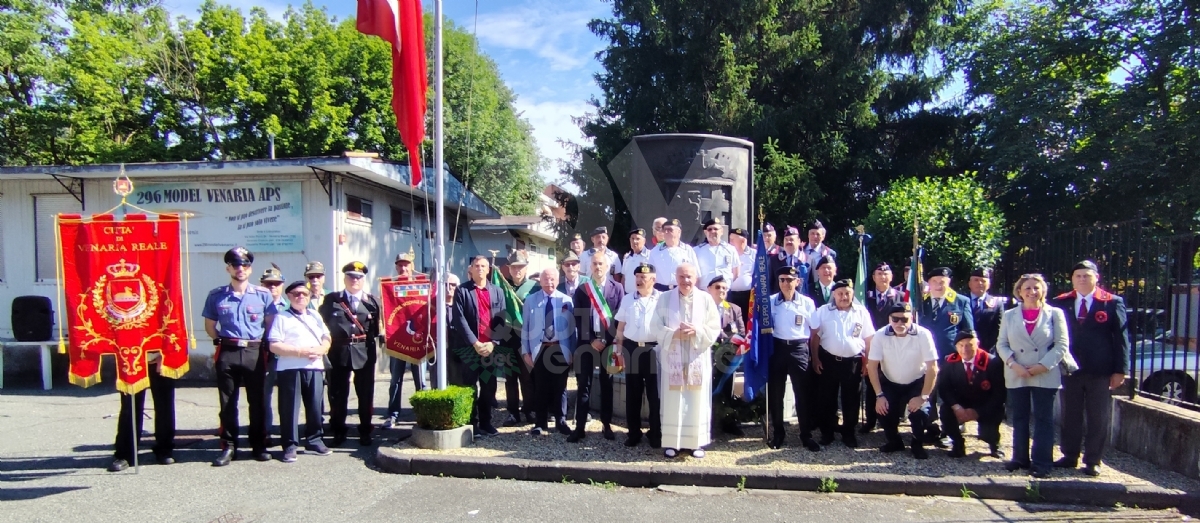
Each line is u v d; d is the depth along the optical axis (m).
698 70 16.22
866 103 15.40
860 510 4.99
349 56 22.25
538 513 4.90
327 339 6.47
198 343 10.89
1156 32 13.53
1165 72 13.59
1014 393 5.64
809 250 8.34
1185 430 5.48
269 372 6.32
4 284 11.13
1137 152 12.59
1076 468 5.67
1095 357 5.43
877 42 16.25
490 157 26.06
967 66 15.91
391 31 6.47
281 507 5.00
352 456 6.38
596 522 4.73
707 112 15.52
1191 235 5.97
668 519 4.79
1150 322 6.25
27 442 6.88
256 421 6.19
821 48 16.16
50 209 11.10
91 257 5.62
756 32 16.06
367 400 6.82
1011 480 5.34
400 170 12.12
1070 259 7.41
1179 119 12.64
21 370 10.75
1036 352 5.49
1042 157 13.30
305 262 10.88
